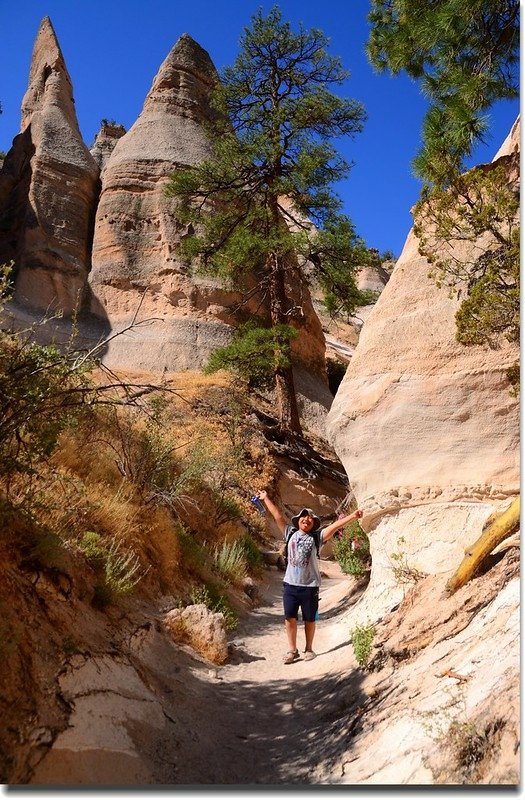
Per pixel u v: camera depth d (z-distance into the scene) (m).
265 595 11.41
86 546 5.86
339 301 25.47
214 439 18.94
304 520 7.01
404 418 6.61
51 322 27.34
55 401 5.27
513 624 3.80
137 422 11.18
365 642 5.38
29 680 3.65
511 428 5.99
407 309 6.90
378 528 6.82
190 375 25.17
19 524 4.89
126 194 31.61
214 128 27.91
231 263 24.12
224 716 5.18
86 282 30.08
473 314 5.58
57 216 30.95
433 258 5.93
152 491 8.86
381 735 3.98
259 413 23.17
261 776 4.12
